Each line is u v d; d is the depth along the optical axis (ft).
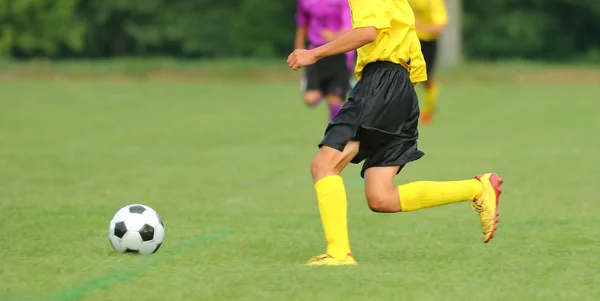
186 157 140.87
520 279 60.23
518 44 528.63
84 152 146.72
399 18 65.92
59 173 122.11
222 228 82.58
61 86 306.76
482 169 127.34
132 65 351.25
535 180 115.96
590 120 207.72
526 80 338.54
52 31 457.68
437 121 206.28
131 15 529.45
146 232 69.10
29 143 159.53
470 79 339.16
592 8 539.70
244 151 149.28
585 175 120.57
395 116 64.64
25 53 517.55
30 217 87.97
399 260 67.31
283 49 531.91
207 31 522.47
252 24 524.93
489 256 68.85
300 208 94.94
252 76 345.92
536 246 73.15
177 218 88.28
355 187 111.45
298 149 152.25
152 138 169.37
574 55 542.98
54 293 56.80
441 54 380.37
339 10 148.25
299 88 310.86
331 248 64.64
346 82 151.84
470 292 56.44
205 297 55.42
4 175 119.85
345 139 63.98
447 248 72.54
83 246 73.00
